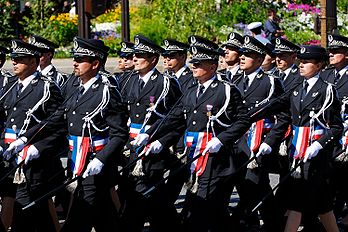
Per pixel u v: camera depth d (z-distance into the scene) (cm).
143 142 1734
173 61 2066
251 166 1847
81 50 1623
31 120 1702
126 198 1755
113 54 4622
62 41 4934
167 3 4916
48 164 1688
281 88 1902
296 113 1752
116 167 1650
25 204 1670
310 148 1689
